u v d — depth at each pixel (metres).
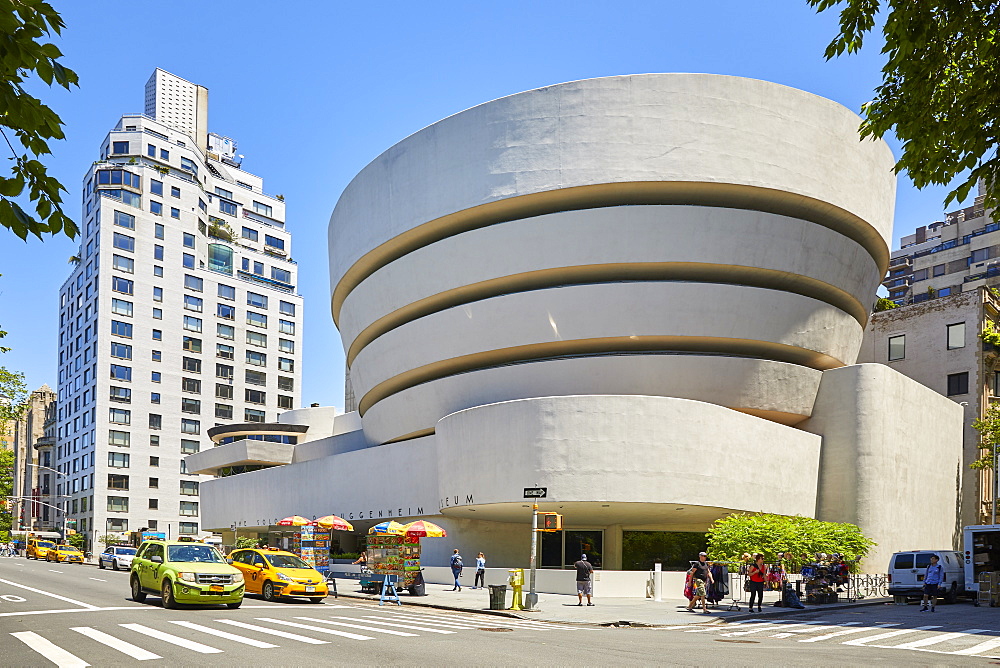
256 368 103.94
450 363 42.62
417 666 12.33
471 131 40.28
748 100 38.53
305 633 16.86
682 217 38.12
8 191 6.47
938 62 9.41
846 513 40.81
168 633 16.47
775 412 40.69
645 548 43.00
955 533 47.78
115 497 88.75
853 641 18.48
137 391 92.06
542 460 34.56
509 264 39.66
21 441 118.81
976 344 52.62
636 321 38.34
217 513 65.00
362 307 47.22
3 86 6.02
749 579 27.47
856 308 44.66
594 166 38.06
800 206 40.06
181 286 97.56
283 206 121.50
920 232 104.38
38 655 13.27
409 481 44.53
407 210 42.56
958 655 15.96
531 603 26.06
